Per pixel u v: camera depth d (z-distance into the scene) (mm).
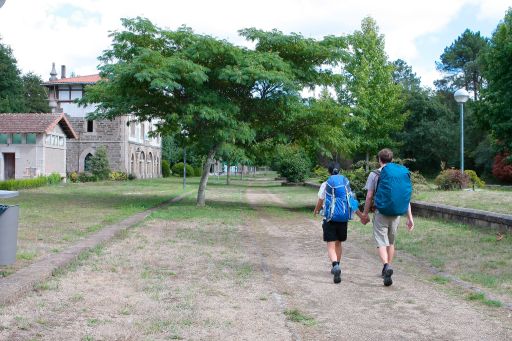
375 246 10789
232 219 15617
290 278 7535
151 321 5211
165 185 40469
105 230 11766
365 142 35375
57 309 5523
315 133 21719
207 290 6609
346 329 5125
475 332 5055
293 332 4977
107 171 46781
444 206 15172
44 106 64562
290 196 29531
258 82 18703
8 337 4590
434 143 54344
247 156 24375
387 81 35719
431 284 7215
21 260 7660
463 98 21688
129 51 19594
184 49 19375
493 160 49969
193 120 19078
